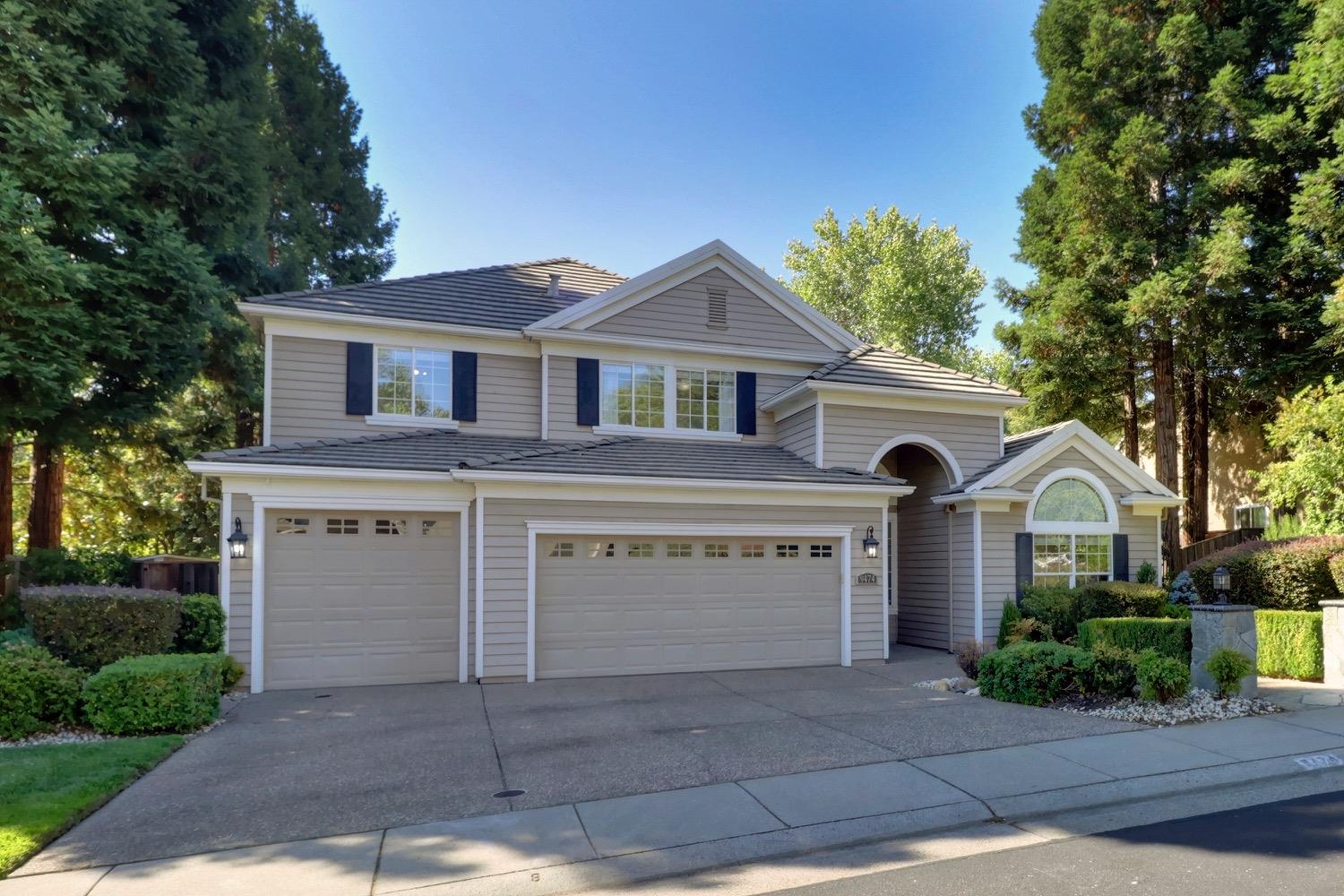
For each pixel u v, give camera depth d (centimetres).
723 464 1363
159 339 1362
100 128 1324
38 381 1130
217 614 1072
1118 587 1360
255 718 916
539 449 1323
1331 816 573
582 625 1200
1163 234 1998
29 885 464
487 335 1449
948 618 1504
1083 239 2019
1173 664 909
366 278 2791
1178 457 2236
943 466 1550
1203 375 2117
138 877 475
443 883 466
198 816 580
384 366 1412
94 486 2319
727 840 528
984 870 482
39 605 956
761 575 1295
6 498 1434
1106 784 639
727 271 1579
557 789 634
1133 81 2023
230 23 1772
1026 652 990
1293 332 1866
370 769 698
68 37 1289
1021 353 2234
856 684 1129
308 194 2591
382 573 1156
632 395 1506
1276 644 1125
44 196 1204
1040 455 1471
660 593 1240
